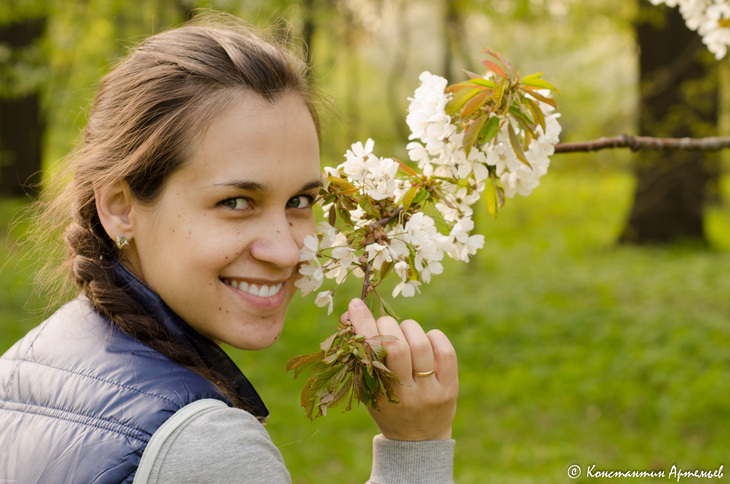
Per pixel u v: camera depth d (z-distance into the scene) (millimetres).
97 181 998
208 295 954
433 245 1094
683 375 5582
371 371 957
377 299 1083
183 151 924
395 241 1104
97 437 823
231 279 971
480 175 1239
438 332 1117
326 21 9445
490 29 11445
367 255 1080
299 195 1028
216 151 922
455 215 1232
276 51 1000
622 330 6777
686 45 9352
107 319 977
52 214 1167
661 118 8953
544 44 11016
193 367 946
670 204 10758
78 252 1061
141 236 978
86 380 891
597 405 5258
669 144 1695
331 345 973
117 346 929
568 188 11703
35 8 7535
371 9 10719
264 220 958
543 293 8383
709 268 9312
